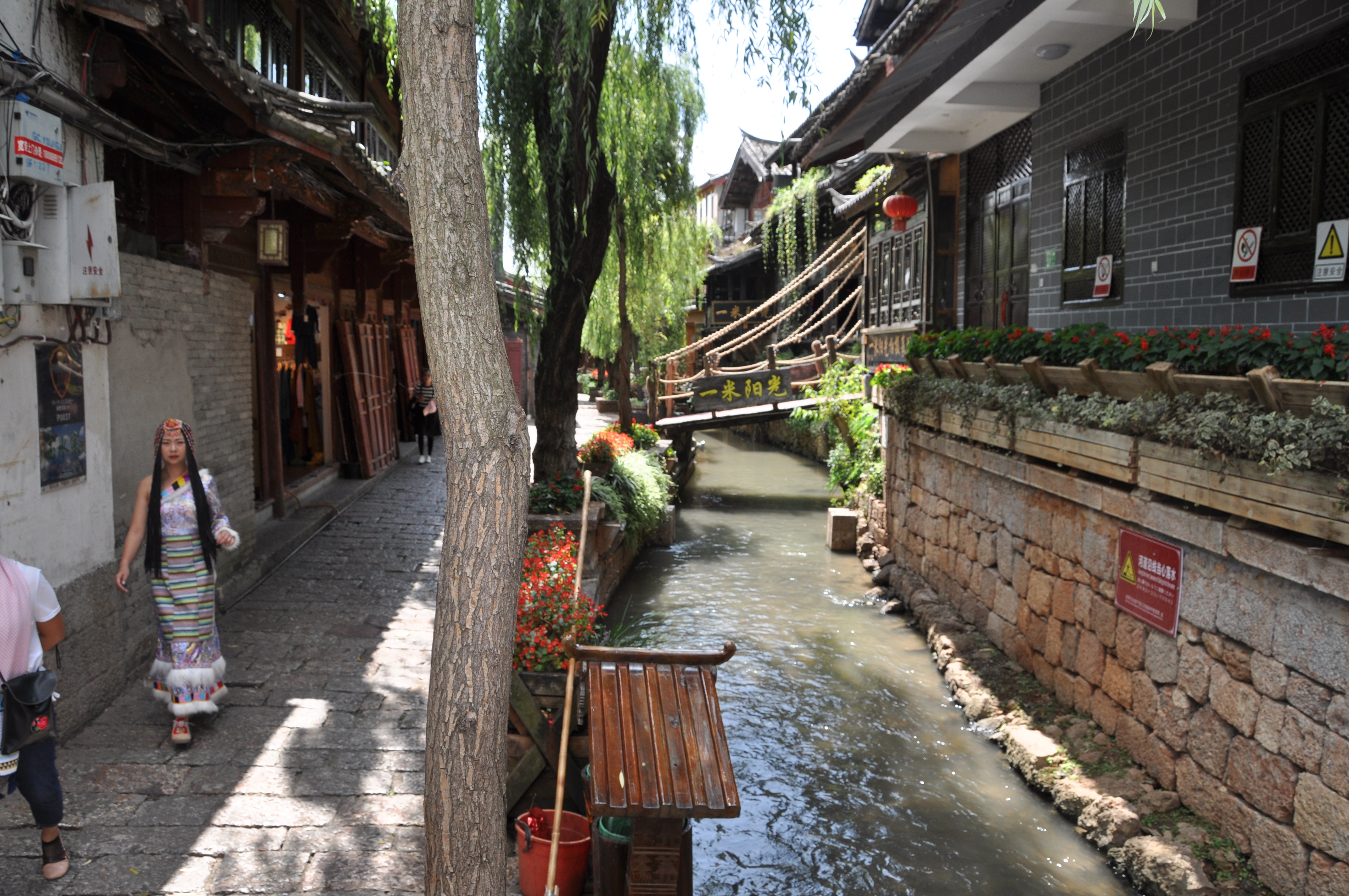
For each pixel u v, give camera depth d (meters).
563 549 5.62
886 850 5.14
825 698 7.38
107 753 4.53
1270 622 4.25
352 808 4.14
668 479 13.73
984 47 7.68
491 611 2.28
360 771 4.49
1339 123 5.19
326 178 8.13
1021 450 7.02
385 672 5.81
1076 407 5.99
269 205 9.11
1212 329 4.96
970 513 8.61
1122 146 7.59
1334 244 5.21
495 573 2.29
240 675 5.64
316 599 7.31
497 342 2.36
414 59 2.31
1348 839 3.71
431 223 2.30
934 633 8.55
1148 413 5.07
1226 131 6.18
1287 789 4.11
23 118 3.97
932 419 9.27
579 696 4.30
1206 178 6.42
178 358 6.31
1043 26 7.10
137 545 4.60
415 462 14.92
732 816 3.27
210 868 3.63
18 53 3.97
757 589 10.89
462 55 2.33
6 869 3.55
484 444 2.30
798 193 20.53
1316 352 4.02
